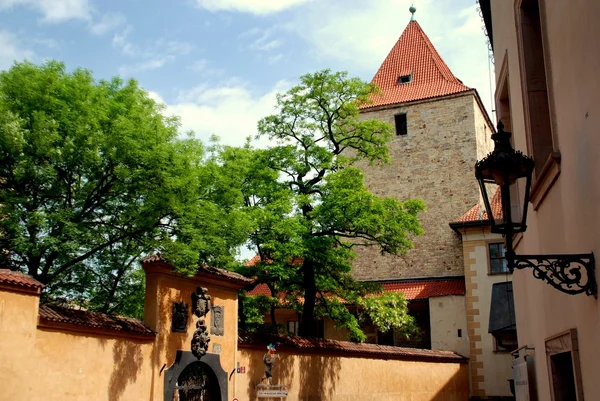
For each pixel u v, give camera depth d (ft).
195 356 58.39
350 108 86.43
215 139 65.31
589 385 20.65
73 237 46.24
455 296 111.55
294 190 84.38
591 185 19.16
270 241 72.54
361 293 92.53
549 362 27.12
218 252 56.03
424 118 133.28
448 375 101.04
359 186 81.87
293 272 76.79
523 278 35.24
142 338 53.01
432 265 123.95
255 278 79.15
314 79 87.10
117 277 65.21
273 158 83.20
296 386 71.61
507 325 61.36
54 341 44.39
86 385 46.73
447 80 137.59
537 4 29.30
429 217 127.34
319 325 118.93
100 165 48.08
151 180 48.55
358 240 131.13
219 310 63.10
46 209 48.11
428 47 146.61
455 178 127.54
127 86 54.08
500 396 103.55
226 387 62.28
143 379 52.70
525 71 28.91
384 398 86.22
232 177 64.49
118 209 50.55
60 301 59.62
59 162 47.34
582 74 19.52
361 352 83.10
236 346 64.75
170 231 52.49
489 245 110.42
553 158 22.84
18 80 47.85
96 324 47.83
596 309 19.39
